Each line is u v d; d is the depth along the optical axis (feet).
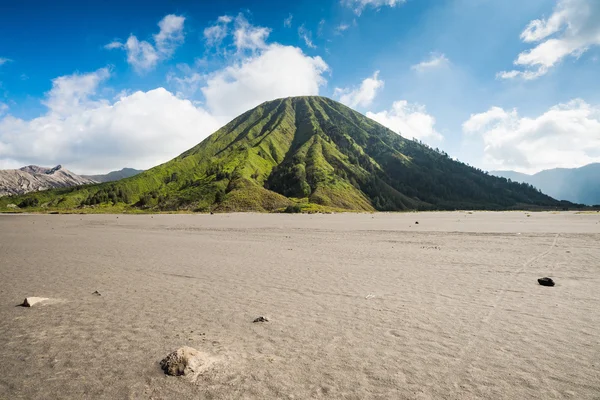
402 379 21.13
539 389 19.70
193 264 64.59
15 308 37.37
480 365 22.91
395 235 123.03
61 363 23.86
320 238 115.65
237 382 20.80
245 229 162.30
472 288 44.11
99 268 61.00
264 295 41.98
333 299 39.86
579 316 32.37
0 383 21.24
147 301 39.60
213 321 32.48
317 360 23.93
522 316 32.76
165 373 22.12
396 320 32.22
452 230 140.77
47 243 103.86
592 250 75.72
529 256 69.67
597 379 20.71
